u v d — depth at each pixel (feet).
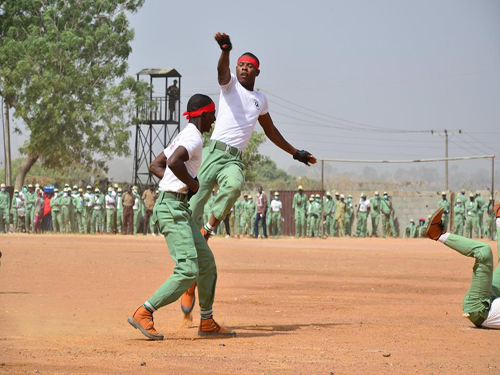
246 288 80.07
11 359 35.50
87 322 51.19
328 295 74.33
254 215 237.66
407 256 139.44
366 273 101.96
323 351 40.29
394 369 34.94
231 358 37.35
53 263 105.91
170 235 44.19
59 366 33.86
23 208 236.63
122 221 226.79
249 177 344.69
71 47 274.16
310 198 238.68
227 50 50.31
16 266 99.40
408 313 60.49
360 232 247.91
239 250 149.18
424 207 264.72
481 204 230.48
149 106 277.23
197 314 59.26
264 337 46.01
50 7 278.87
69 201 232.32
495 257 140.36
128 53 284.00
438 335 47.52
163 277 89.10
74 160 284.00
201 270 45.80
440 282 90.74
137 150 281.33
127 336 45.27
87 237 203.00
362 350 40.86
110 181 286.87
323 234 225.15
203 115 44.50
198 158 44.21
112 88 271.28
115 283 80.89
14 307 58.29
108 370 33.06
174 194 44.29
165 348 40.57
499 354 40.19
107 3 281.33
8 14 286.66
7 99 279.49
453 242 50.80
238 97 51.67
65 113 269.64
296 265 113.91
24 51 273.33
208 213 204.95
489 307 50.75
